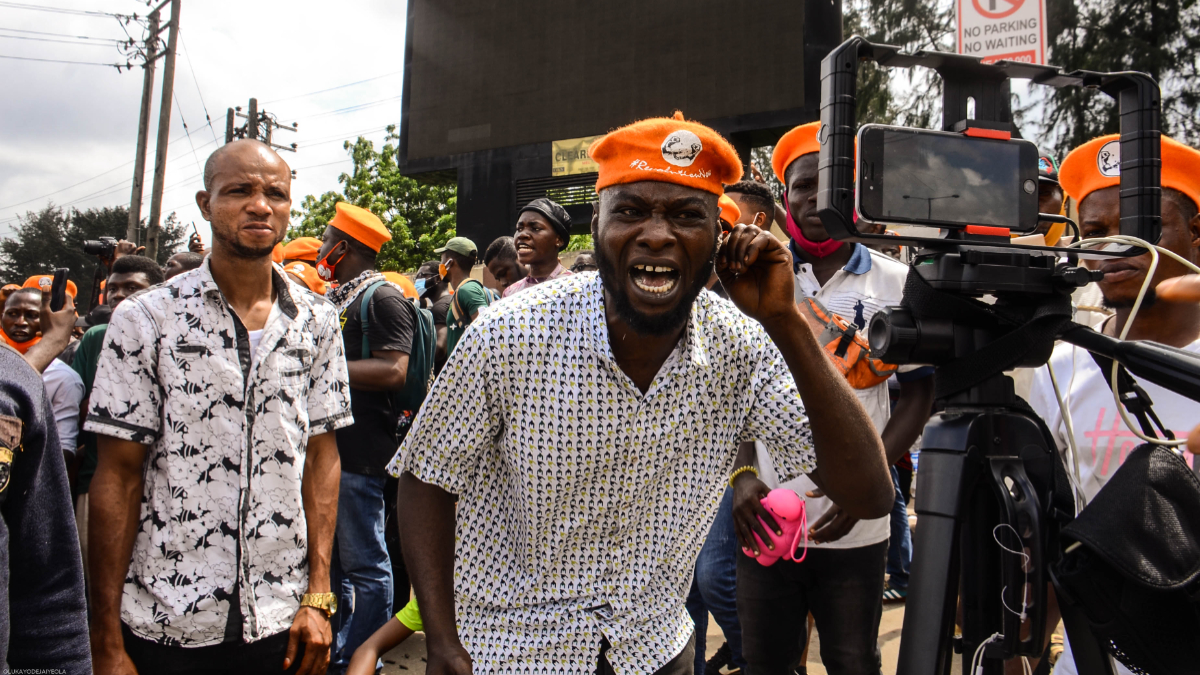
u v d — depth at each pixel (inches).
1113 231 67.4
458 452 55.4
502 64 319.3
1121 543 43.0
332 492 84.6
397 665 129.6
